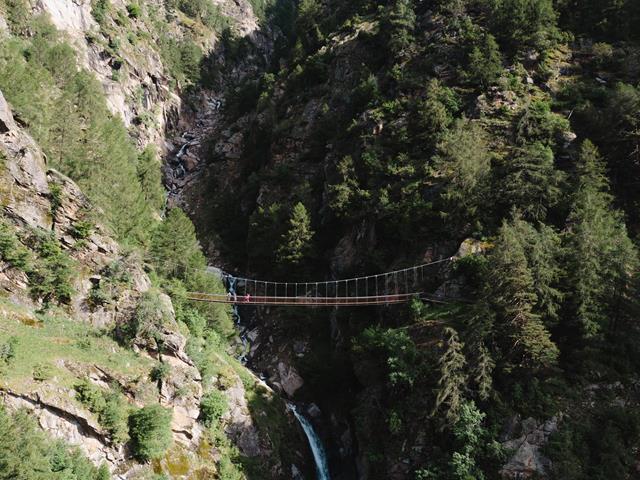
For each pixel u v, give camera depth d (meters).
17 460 30.80
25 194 47.25
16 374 36.72
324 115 90.88
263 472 51.28
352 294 67.88
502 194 58.84
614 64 73.44
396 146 72.69
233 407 53.34
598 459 41.44
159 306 50.09
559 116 67.25
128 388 43.47
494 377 46.12
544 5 76.81
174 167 113.75
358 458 54.12
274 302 61.25
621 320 47.28
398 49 86.06
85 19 105.94
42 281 45.38
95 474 37.09
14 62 64.81
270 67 130.88
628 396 44.53
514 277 45.53
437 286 57.41
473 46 77.25
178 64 136.12
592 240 48.47
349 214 71.38
